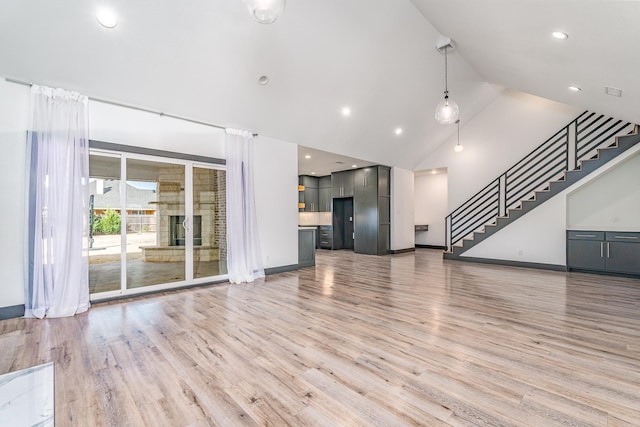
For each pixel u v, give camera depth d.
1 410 1.41
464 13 3.38
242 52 3.78
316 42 4.02
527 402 1.76
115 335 2.77
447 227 8.55
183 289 4.48
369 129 6.48
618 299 3.88
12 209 3.20
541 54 3.50
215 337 2.72
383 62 4.80
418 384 1.95
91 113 3.67
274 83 4.41
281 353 2.40
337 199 9.95
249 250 5.10
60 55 3.12
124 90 3.69
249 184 5.15
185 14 3.16
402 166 8.82
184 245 4.57
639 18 2.09
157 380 2.02
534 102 6.95
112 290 3.93
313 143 6.23
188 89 3.98
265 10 2.06
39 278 3.24
